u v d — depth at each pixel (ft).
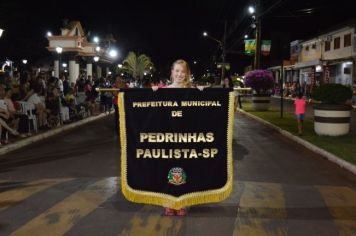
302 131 32.01
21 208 13.32
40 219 12.32
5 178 17.30
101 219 12.29
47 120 32.86
